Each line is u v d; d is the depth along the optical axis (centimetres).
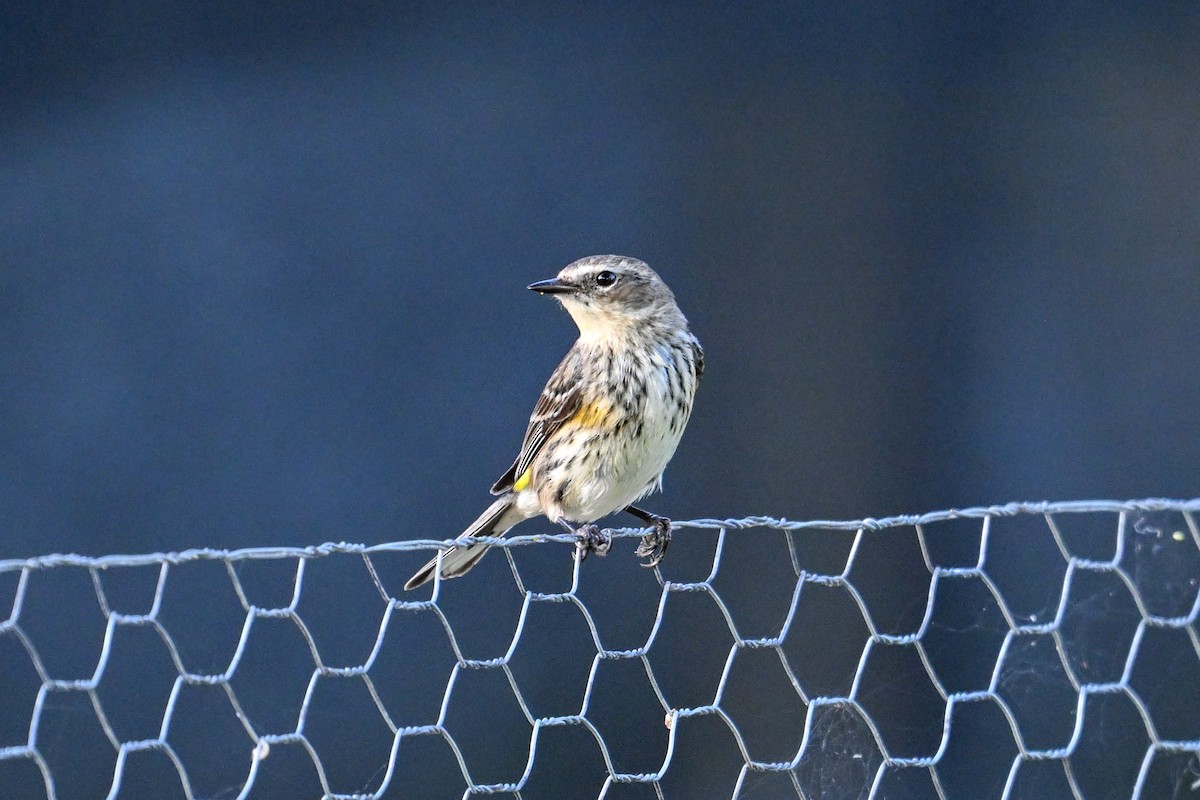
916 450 1252
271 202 1261
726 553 1163
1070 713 765
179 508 1187
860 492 1232
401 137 1282
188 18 1271
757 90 1311
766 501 1224
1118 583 613
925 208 1300
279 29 1281
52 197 1236
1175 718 762
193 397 1213
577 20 1311
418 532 1191
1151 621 515
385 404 1230
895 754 1009
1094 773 771
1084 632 642
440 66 1296
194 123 1268
